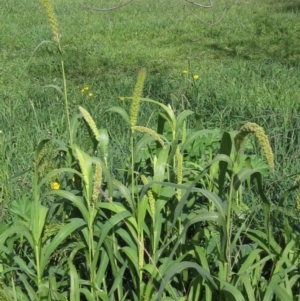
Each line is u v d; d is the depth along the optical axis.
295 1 13.91
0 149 4.43
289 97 5.93
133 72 8.30
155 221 2.60
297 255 2.60
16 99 6.43
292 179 3.78
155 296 2.56
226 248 2.41
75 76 8.16
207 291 2.50
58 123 5.41
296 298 2.57
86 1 14.84
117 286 2.61
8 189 3.94
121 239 2.95
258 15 12.16
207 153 3.76
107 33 11.02
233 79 6.71
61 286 2.75
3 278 2.65
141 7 13.75
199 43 10.07
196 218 2.39
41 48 9.66
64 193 2.53
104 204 2.61
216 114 5.51
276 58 8.59
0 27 11.60
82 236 2.75
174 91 6.26
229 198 2.40
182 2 13.72
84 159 2.55
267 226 2.57
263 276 2.92
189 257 2.68
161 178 2.62
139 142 2.75
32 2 14.46
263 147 2.13
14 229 2.54
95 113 5.69
